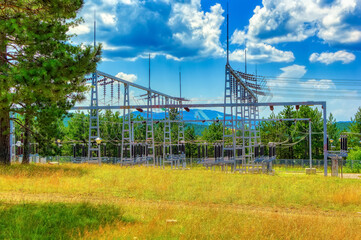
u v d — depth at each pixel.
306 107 68.44
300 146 68.00
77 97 23.47
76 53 18.86
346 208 16.72
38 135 34.84
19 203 13.77
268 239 9.77
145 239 9.23
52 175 23.17
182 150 49.66
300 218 12.60
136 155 43.16
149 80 45.22
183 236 9.48
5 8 15.92
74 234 9.72
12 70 14.55
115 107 39.94
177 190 19.58
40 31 16.03
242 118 39.28
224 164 41.19
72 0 16.61
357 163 51.75
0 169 24.02
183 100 52.84
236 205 16.59
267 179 27.55
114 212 12.59
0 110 24.02
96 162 40.06
